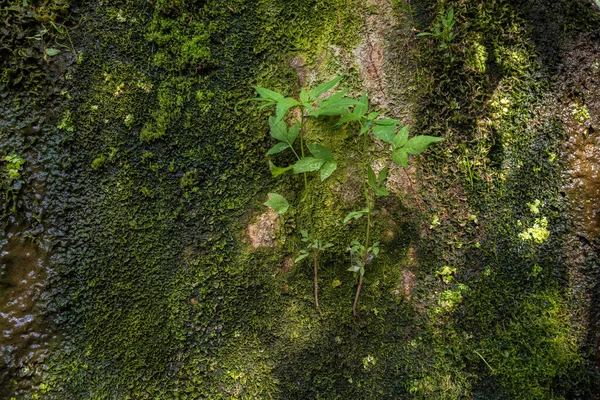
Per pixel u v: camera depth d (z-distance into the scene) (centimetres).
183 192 169
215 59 174
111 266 161
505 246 172
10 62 158
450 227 174
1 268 152
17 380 151
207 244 168
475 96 174
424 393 164
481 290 170
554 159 175
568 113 175
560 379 165
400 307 171
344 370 166
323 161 144
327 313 169
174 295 164
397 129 176
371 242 173
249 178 173
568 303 170
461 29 175
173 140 170
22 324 153
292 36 178
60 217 159
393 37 178
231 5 176
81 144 163
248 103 174
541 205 174
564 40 176
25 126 158
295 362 165
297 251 172
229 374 164
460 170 175
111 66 167
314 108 175
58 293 157
